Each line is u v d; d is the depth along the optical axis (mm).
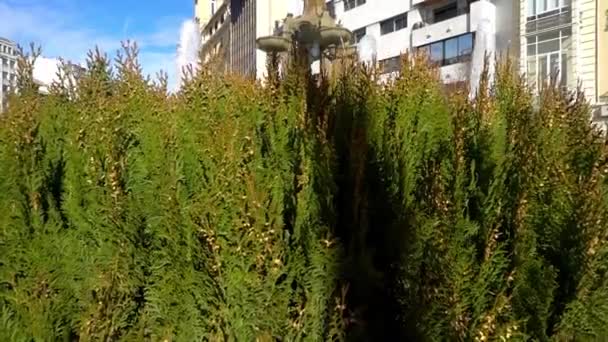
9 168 2055
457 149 2119
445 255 1985
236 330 1956
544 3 20219
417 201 2105
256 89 2443
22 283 1992
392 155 2195
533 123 2371
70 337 2020
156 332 2025
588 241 2043
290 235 1998
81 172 2189
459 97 2512
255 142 2129
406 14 28594
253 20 38438
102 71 2676
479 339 1976
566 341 2059
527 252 2051
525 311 2039
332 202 2037
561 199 2094
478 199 2057
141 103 2412
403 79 2473
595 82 18578
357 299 2029
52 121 2367
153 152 2146
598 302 2070
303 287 1985
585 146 2412
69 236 2102
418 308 2004
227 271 1952
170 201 2020
